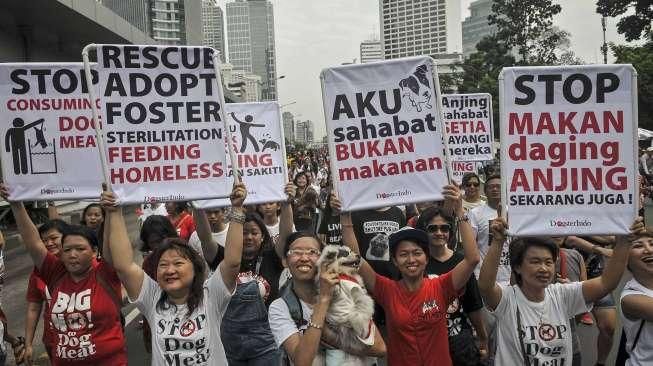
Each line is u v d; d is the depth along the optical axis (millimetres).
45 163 4492
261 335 4512
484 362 4438
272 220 6660
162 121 4000
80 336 3887
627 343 3660
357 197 4285
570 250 5793
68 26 21172
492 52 46906
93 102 3795
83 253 3926
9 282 11711
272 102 6016
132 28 25875
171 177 4012
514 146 3818
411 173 4270
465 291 4328
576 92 3799
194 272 3461
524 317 3619
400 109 4281
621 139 3785
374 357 3320
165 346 3418
